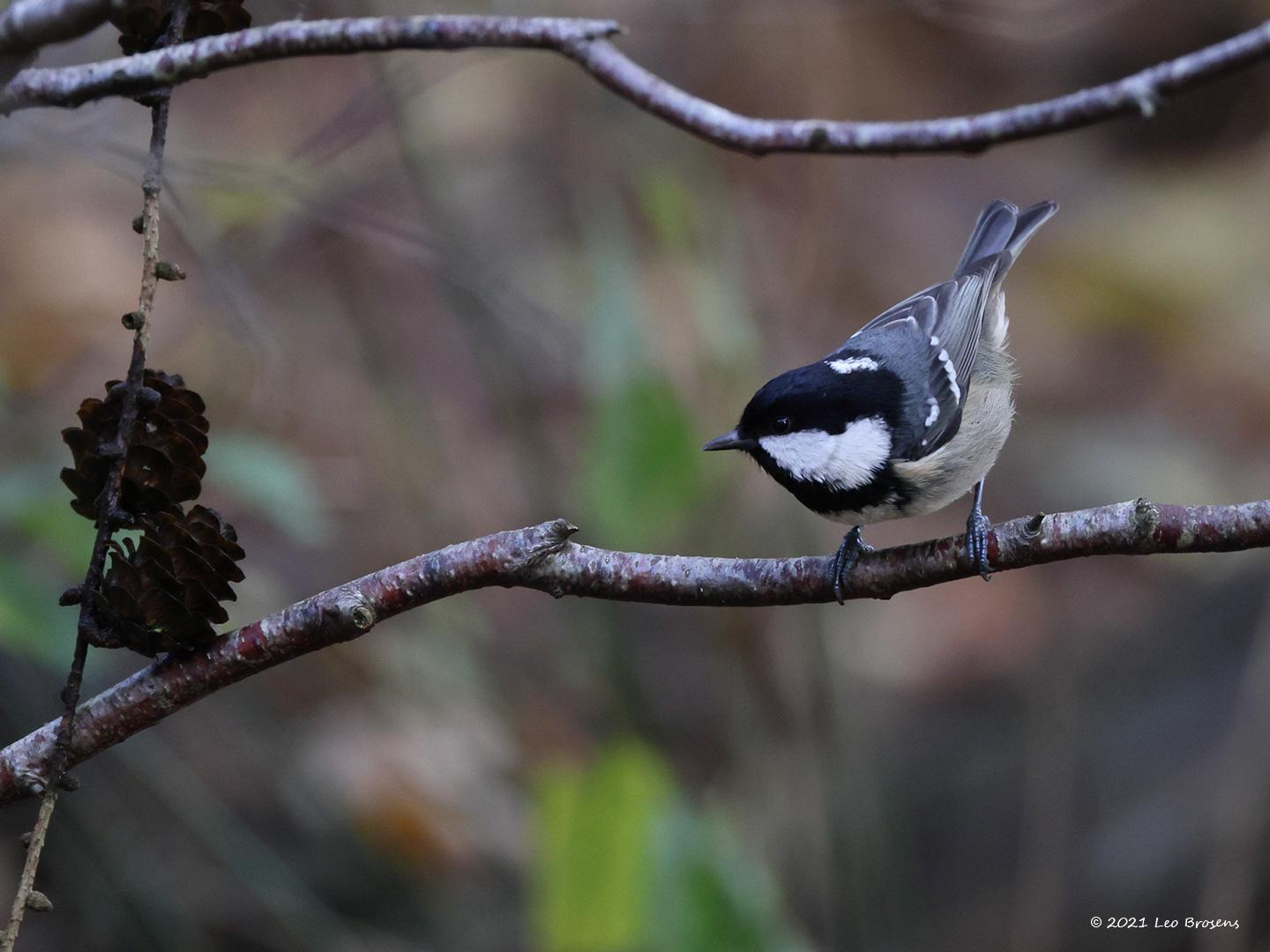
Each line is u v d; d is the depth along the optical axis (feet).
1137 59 48.83
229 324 25.84
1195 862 33.65
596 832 24.17
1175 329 45.14
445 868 32.35
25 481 22.34
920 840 36.86
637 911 23.89
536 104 39.47
